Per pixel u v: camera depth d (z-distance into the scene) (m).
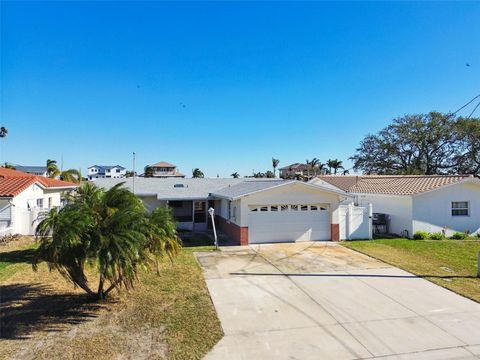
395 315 7.50
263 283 9.77
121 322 6.98
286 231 16.56
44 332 6.50
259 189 16.02
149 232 7.55
